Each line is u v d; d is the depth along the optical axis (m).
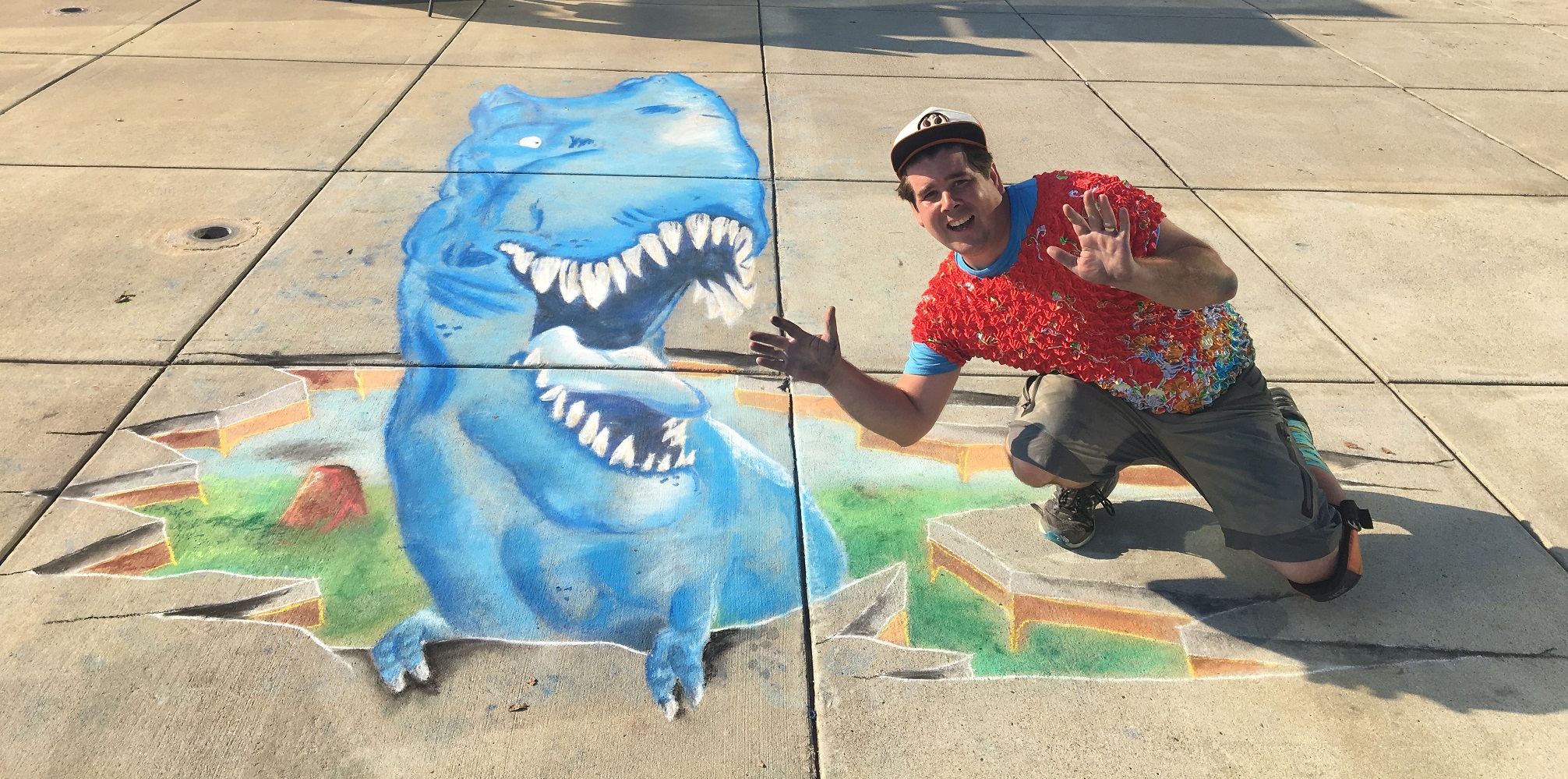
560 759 2.10
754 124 5.31
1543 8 8.16
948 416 3.19
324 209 4.25
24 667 2.22
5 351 3.26
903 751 2.14
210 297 3.61
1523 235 4.41
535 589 2.51
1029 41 6.89
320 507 2.72
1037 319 2.17
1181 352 2.19
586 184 4.57
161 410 3.04
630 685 2.28
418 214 4.25
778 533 2.72
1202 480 2.40
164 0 7.00
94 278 3.68
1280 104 5.88
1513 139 5.48
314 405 3.10
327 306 3.59
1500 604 2.52
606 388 3.25
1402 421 3.20
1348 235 4.37
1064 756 2.14
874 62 6.36
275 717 2.16
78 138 4.80
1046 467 2.45
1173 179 4.87
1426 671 2.35
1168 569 2.63
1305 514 2.30
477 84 5.71
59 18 6.52
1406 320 3.77
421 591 2.49
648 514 2.76
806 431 3.10
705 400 3.22
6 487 2.71
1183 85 6.15
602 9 7.27
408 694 2.23
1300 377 3.41
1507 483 2.94
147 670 2.24
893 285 3.91
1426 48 7.00
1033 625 2.46
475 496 2.79
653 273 3.90
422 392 3.18
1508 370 3.48
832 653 2.38
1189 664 2.37
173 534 2.61
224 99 5.35
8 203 4.18
